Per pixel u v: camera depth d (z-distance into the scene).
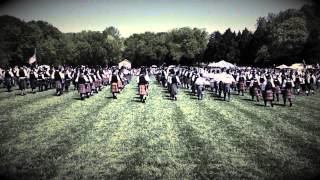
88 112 14.06
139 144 9.07
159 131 10.62
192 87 23.27
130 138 9.68
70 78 23.62
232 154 8.31
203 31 83.44
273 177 6.83
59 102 17.28
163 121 12.28
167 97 20.28
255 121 12.72
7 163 7.45
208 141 9.51
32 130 10.57
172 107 15.91
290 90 17.59
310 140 9.83
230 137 10.04
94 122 11.91
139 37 79.69
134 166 7.39
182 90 25.70
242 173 7.04
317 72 37.72
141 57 77.00
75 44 57.91
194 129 11.02
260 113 14.77
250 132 10.77
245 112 14.94
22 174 6.84
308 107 17.20
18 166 7.28
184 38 81.50
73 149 8.54
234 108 16.19
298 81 25.20
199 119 12.86
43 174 6.87
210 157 8.05
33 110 14.49
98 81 23.72
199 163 7.63
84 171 7.06
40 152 8.27
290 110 15.95
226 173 7.03
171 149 8.66
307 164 7.61
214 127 11.40
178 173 7.01
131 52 75.94
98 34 64.44
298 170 7.22
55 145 8.88
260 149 8.80
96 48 60.50
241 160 7.87
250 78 26.03
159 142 9.30
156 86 29.09
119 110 14.69
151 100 18.66
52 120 12.21
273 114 14.58
